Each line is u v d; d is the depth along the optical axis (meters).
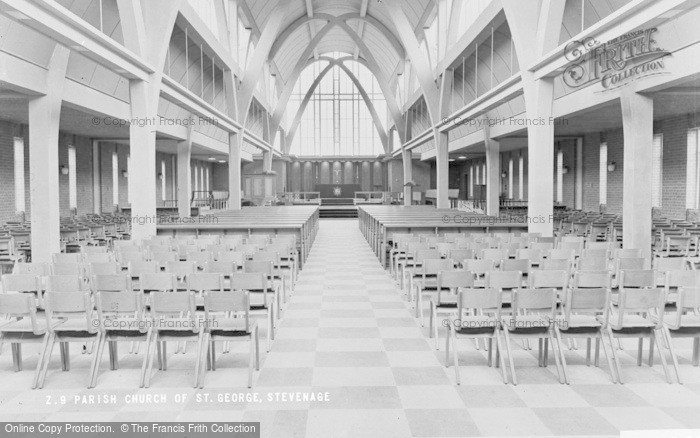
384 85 36.69
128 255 8.87
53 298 5.33
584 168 24.05
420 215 18.55
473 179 42.94
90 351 6.41
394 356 6.20
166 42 13.44
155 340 5.35
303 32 38.72
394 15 25.23
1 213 17.02
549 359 6.08
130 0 12.36
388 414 4.61
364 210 23.86
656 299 5.44
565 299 6.38
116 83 16.33
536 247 9.88
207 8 23.58
